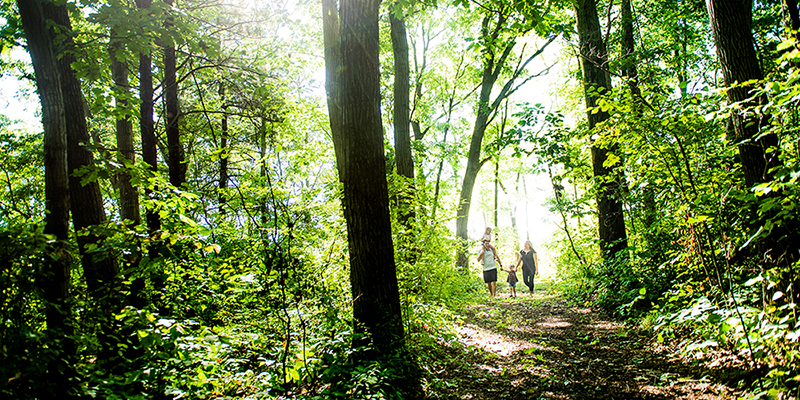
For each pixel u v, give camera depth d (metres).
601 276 8.73
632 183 5.82
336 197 5.12
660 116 4.53
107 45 4.97
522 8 5.43
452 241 8.38
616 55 11.52
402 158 9.62
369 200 4.56
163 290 4.27
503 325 7.63
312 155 11.53
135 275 3.47
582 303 9.23
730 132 4.39
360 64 4.57
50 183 3.51
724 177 4.52
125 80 7.48
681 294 5.07
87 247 3.23
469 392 4.42
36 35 3.59
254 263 4.39
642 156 4.81
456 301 7.98
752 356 3.51
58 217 3.49
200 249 4.48
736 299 3.92
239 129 10.25
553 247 13.46
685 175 4.84
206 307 4.57
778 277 3.59
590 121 9.35
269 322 4.21
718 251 4.32
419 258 6.22
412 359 4.74
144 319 2.97
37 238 2.45
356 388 3.64
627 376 4.50
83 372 2.73
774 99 3.18
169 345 2.93
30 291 2.59
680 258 5.20
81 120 4.79
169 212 3.93
